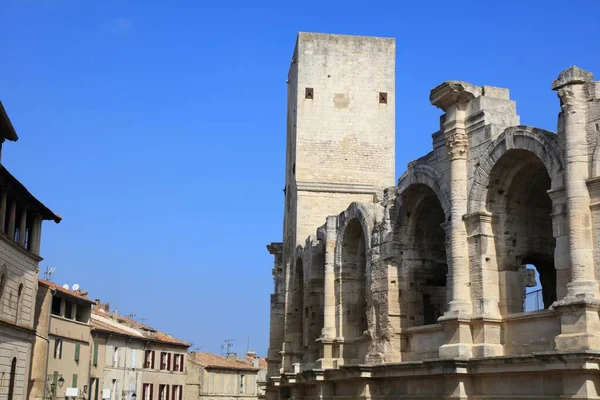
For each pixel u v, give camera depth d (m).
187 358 125.62
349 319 55.34
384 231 48.97
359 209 53.22
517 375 36.06
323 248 62.41
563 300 33.59
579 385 32.09
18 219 66.75
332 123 71.25
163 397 110.25
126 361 100.19
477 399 38.28
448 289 41.34
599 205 33.34
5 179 60.41
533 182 40.25
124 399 98.88
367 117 71.75
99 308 118.75
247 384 133.50
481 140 40.56
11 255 61.88
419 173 45.59
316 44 72.31
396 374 44.69
